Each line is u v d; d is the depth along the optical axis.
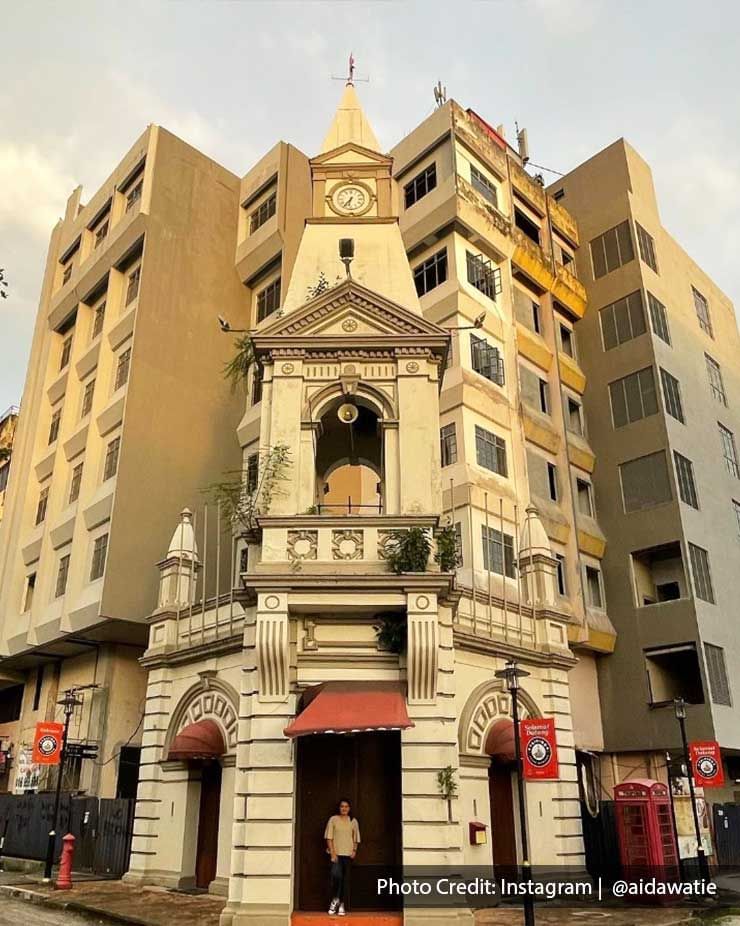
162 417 32.00
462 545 27.02
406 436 17.22
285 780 14.94
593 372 36.97
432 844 14.45
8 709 37.50
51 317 39.91
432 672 15.23
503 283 33.88
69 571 30.66
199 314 34.75
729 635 32.03
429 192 33.72
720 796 31.81
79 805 25.11
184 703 21.12
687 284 41.31
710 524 34.16
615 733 31.11
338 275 19.41
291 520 16.22
